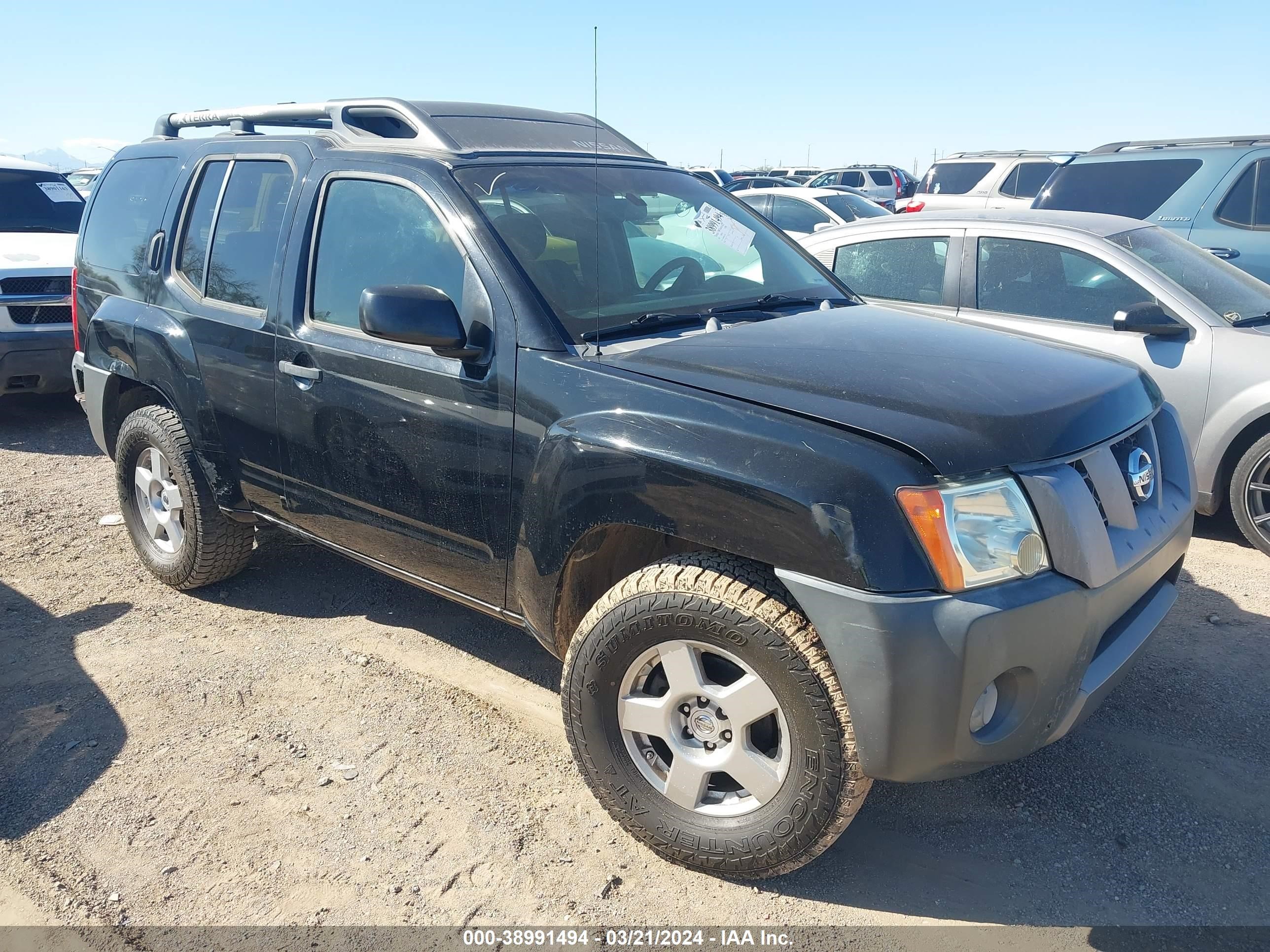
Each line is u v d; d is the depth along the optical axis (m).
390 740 3.22
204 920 2.44
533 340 2.78
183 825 2.79
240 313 3.67
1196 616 4.07
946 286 5.42
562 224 3.18
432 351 3.00
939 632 2.11
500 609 3.04
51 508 5.60
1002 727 2.29
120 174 4.58
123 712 3.39
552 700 3.47
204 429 3.87
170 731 3.27
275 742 3.20
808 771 2.30
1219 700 3.42
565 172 3.43
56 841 2.73
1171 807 2.86
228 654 3.80
